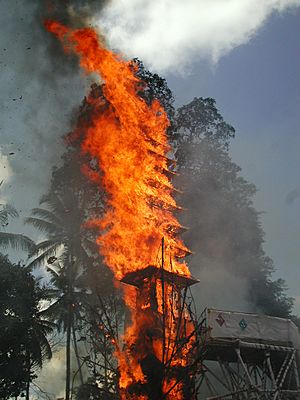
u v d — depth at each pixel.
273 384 18.75
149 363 12.31
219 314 19.70
